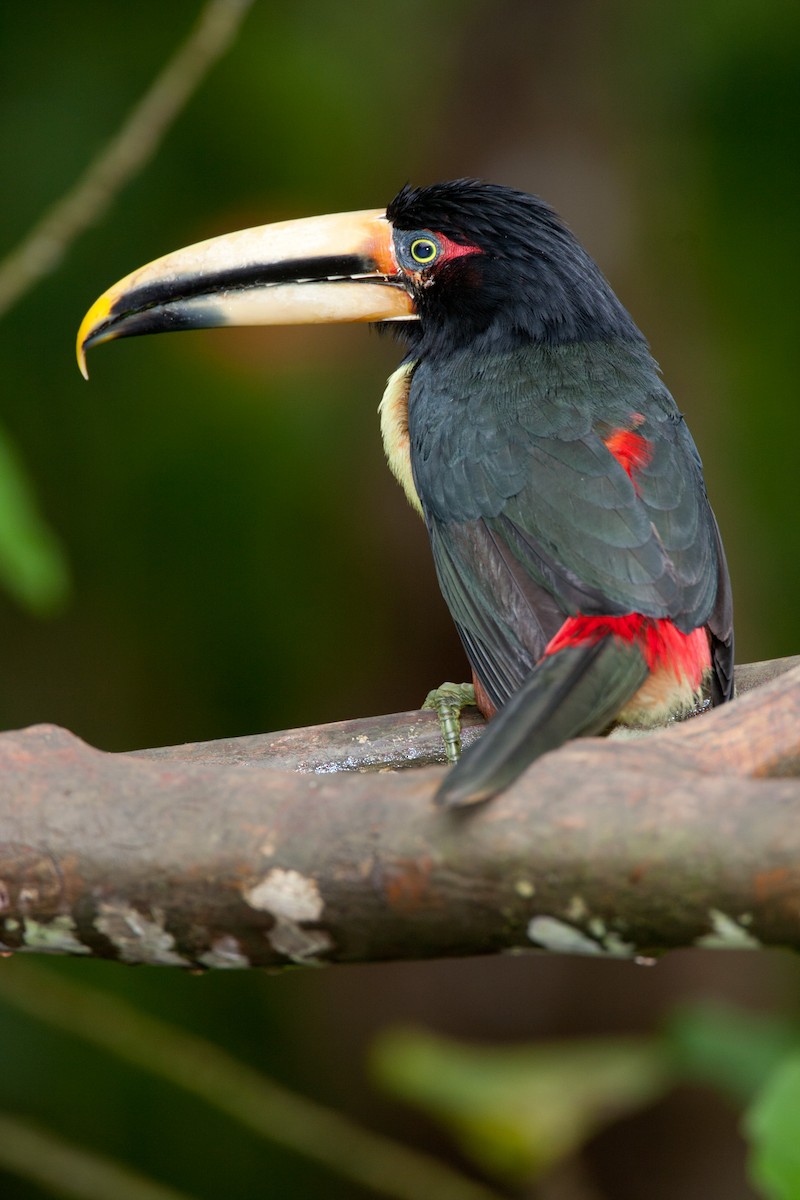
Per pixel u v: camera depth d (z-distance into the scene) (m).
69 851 4.41
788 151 13.07
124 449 13.22
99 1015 9.14
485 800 4.13
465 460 7.14
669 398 7.52
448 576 7.12
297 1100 9.22
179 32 12.53
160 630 13.39
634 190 12.39
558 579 6.54
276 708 13.09
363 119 12.80
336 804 4.27
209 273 8.18
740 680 7.20
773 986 11.53
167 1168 11.80
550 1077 8.54
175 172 12.76
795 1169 4.88
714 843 3.95
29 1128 9.70
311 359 13.02
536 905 4.09
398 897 4.18
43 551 6.31
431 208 8.07
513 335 7.91
